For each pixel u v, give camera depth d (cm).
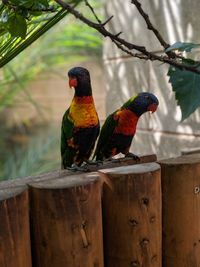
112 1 413
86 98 225
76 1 216
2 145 750
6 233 178
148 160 254
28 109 937
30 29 226
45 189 190
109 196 209
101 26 177
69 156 237
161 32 355
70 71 225
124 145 248
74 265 195
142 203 209
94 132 231
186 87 185
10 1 182
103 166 240
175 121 349
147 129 379
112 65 421
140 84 384
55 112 984
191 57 327
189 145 338
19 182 214
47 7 186
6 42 212
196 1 323
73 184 193
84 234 195
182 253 232
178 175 226
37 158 548
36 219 194
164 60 185
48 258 195
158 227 218
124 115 241
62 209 190
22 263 186
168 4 347
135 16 382
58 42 641
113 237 212
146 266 215
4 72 509
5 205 178
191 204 229
